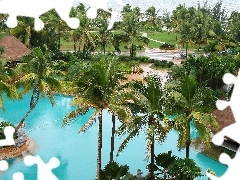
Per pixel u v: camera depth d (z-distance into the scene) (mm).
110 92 24141
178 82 28969
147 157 24609
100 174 25375
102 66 23734
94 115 23562
